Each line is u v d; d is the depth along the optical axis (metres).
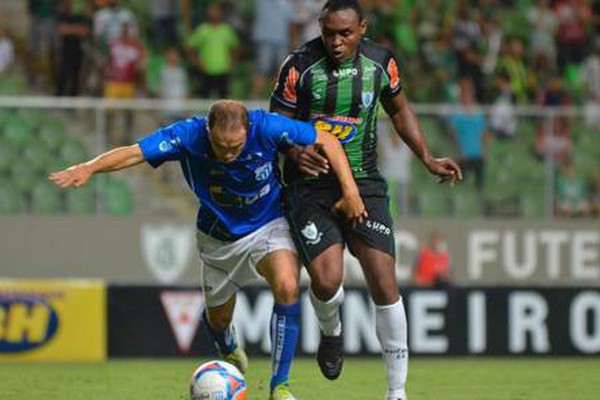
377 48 25.41
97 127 57.84
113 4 63.16
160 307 44.28
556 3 72.62
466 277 60.38
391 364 25.30
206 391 23.36
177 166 58.97
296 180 25.27
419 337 45.28
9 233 57.91
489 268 60.59
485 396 31.66
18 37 69.38
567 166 60.97
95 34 62.81
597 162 61.28
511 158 60.47
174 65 62.69
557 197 61.03
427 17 69.69
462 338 45.53
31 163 58.12
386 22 67.88
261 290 44.16
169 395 31.16
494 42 67.81
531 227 60.84
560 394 32.25
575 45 71.44
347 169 24.38
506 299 45.84
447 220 60.00
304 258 25.05
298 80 24.88
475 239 60.31
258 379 35.66
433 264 58.72
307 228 24.95
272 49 64.06
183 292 44.38
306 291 44.25
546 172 60.81
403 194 59.50
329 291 24.75
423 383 35.25
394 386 25.28
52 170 58.06
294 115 25.19
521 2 73.06
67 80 62.75
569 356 46.09
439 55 67.69
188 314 44.38
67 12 62.94
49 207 58.22
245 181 24.64
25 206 58.16
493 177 60.38
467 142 59.97
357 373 37.81
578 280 61.31
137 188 58.66
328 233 24.94
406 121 26.50
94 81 63.19
